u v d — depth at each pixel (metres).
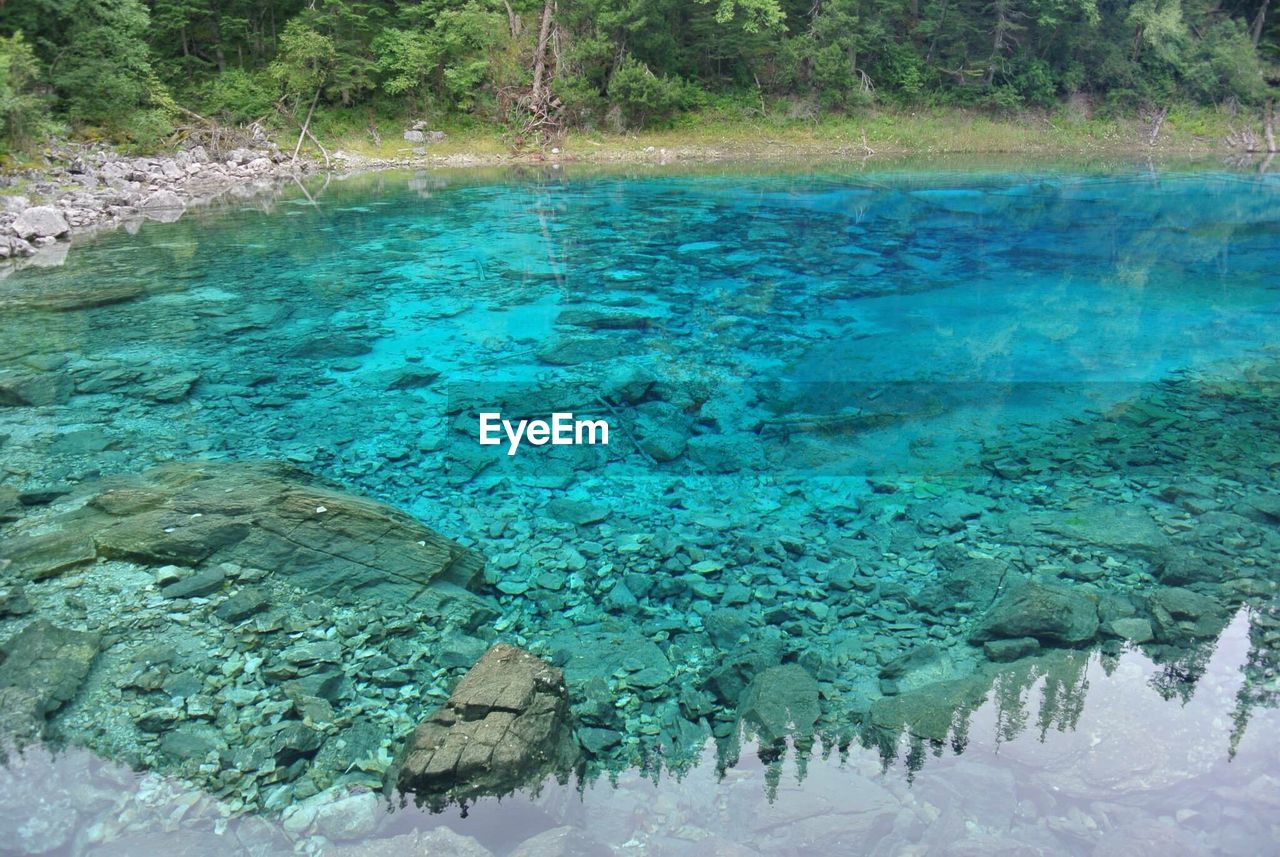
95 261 10.78
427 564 3.93
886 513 4.62
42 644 3.26
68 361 7.01
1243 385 6.49
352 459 5.33
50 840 2.42
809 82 28.95
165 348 7.39
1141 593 3.82
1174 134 29.38
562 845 2.40
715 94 28.58
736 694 3.16
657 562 4.16
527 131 25.67
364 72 25.38
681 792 2.65
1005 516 4.57
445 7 26.27
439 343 7.61
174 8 23.52
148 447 5.42
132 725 2.92
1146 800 2.56
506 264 10.58
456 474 5.15
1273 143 28.11
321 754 2.81
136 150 19.69
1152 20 29.31
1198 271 10.12
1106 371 6.81
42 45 19.33
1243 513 4.55
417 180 19.89
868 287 9.44
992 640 3.45
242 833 2.47
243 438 5.60
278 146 23.00
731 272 10.12
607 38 26.28
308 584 3.78
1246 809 2.51
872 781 2.67
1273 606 3.69
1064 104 30.45
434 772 2.57
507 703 2.79
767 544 4.32
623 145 25.88
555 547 4.32
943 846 2.40
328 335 7.80
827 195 16.55
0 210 12.77
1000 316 8.34
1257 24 32.19
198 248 11.62
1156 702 3.03
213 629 3.47
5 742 2.79
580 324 8.14
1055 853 2.36
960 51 29.81
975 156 26.17
